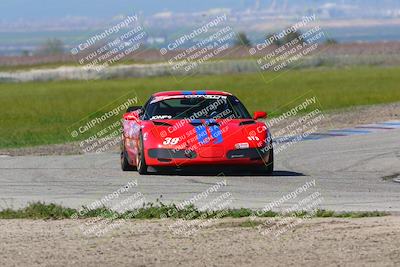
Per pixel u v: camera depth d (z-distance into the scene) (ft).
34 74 645.51
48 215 96.02
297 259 75.10
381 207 104.01
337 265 72.90
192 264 74.18
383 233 83.51
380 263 73.15
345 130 205.16
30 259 76.02
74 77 620.49
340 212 97.30
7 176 137.69
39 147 189.98
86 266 73.87
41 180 132.26
